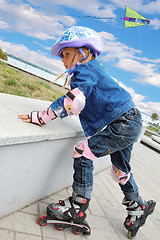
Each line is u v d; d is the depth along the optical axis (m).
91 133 1.35
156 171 3.62
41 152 1.29
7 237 1.11
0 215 1.22
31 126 1.22
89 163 1.32
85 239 1.37
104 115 1.28
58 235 1.30
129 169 1.46
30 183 1.34
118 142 1.26
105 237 1.46
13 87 3.94
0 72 4.79
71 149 1.61
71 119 1.82
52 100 4.30
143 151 4.86
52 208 1.28
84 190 1.29
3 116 1.18
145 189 2.67
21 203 1.35
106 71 1.37
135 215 1.51
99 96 1.26
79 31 1.28
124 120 1.25
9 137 0.97
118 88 1.30
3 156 1.04
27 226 1.25
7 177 1.13
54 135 1.28
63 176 1.71
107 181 2.38
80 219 1.30
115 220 1.70
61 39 1.28
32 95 3.99
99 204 1.85
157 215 2.11
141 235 1.67
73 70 1.34
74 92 1.17
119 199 2.07
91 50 1.36
